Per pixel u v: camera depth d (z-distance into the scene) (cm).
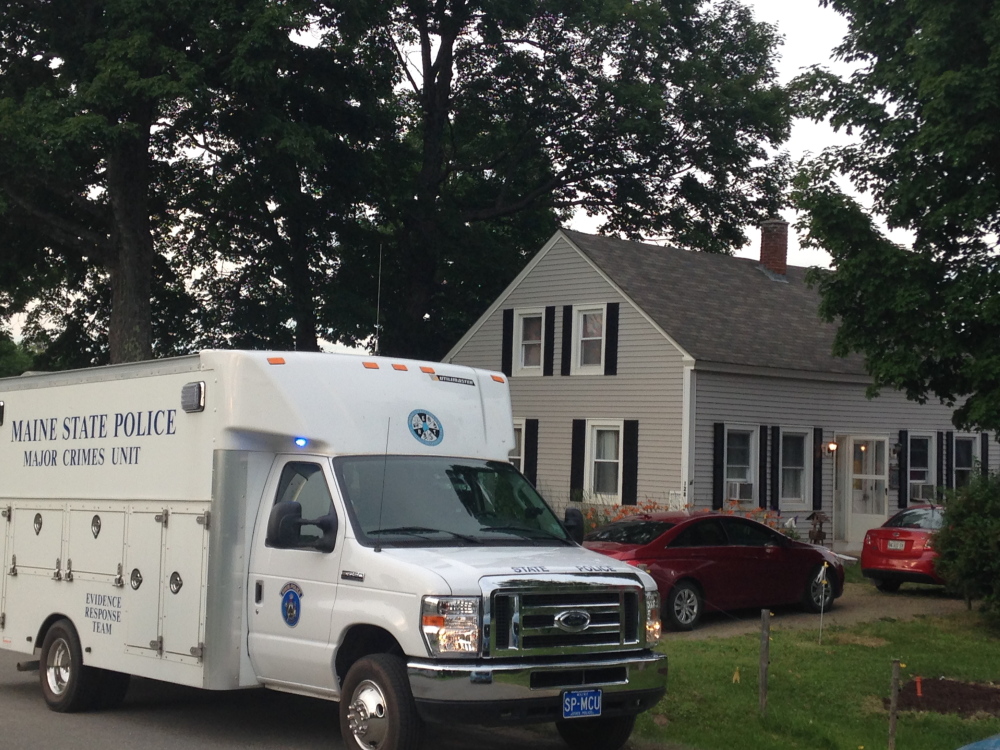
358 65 3097
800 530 2538
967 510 1497
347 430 868
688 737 915
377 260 3531
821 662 1210
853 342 1515
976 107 1340
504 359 2798
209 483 884
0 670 1302
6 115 2219
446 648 732
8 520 1150
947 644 1348
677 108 3694
